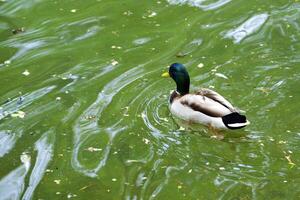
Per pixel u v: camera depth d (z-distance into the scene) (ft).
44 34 51.26
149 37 49.39
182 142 35.70
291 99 38.68
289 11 51.34
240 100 39.06
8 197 31.63
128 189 31.60
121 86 42.32
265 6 52.80
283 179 31.50
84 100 40.88
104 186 31.99
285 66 42.68
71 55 47.52
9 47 49.39
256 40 47.21
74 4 56.49
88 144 35.94
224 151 34.45
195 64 44.52
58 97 41.55
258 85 40.68
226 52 45.88
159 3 55.47
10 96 42.22
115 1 56.65
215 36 48.57
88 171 33.42
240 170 32.53
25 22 53.57
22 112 39.96
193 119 37.55
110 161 34.14
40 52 48.37
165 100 40.50
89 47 48.57
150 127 37.50
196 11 53.36
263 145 34.55
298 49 44.98
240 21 50.62
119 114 38.96
